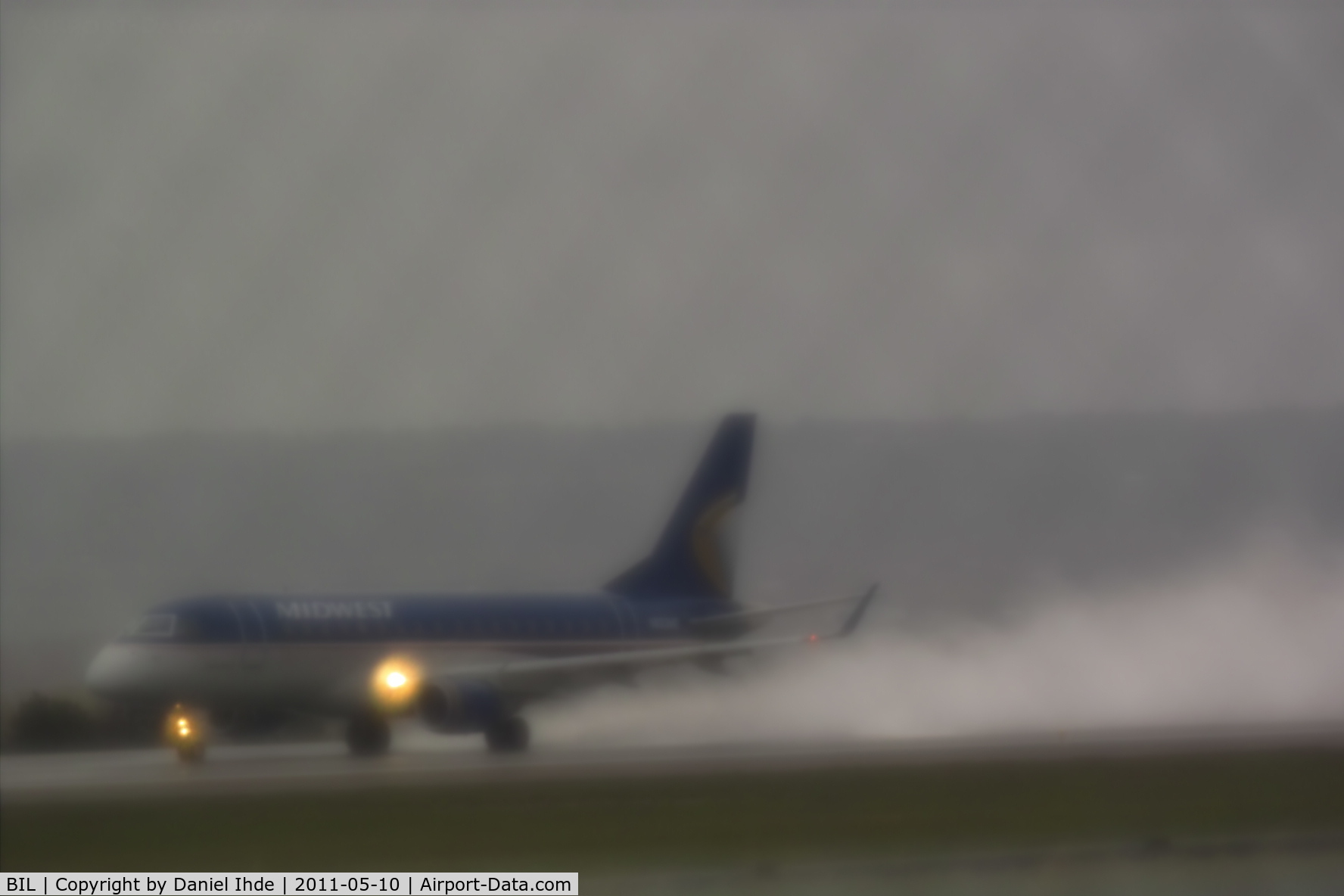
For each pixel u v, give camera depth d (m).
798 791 118.69
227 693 180.00
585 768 143.12
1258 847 95.88
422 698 187.12
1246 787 120.31
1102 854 93.50
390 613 194.38
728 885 87.12
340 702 187.75
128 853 92.19
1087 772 130.62
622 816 105.00
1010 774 128.88
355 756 189.50
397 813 105.75
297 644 184.12
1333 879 90.25
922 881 88.44
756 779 126.38
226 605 183.25
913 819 103.88
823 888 86.31
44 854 92.25
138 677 175.25
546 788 120.50
